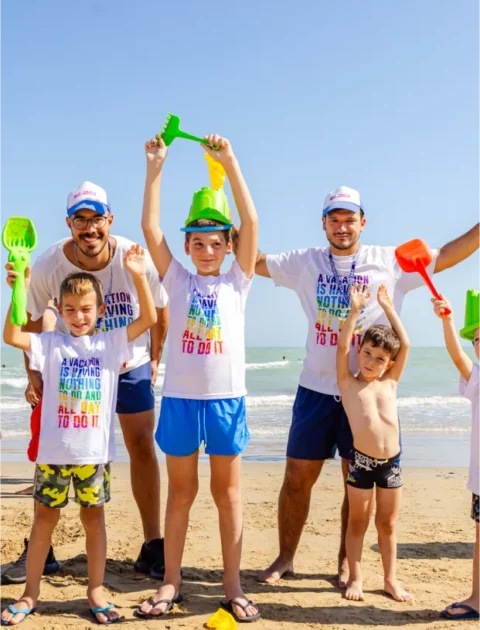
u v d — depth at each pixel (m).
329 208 4.04
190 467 3.54
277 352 39.41
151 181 3.68
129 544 4.67
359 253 4.16
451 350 3.76
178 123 3.64
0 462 9.24
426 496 6.84
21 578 3.82
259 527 5.30
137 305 4.14
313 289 4.14
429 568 4.35
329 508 6.14
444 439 11.77
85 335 3.55
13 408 16.20
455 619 3.45
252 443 11.12
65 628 3.19
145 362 4.15
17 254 3.37
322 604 3.63
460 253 4.07
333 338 4.04
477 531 3.59
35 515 3.45
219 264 3.75
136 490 4.09
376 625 3.34
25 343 3.41
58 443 3.33
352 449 3.87
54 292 4.06
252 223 3.64
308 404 4.06
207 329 3.56
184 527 3.57
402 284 4.16
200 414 3.51
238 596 3.44
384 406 3.83
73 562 4.17
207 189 3.79
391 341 3.83
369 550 4.74
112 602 3.57
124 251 3.98
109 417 3.47
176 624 3.26
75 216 3.73
